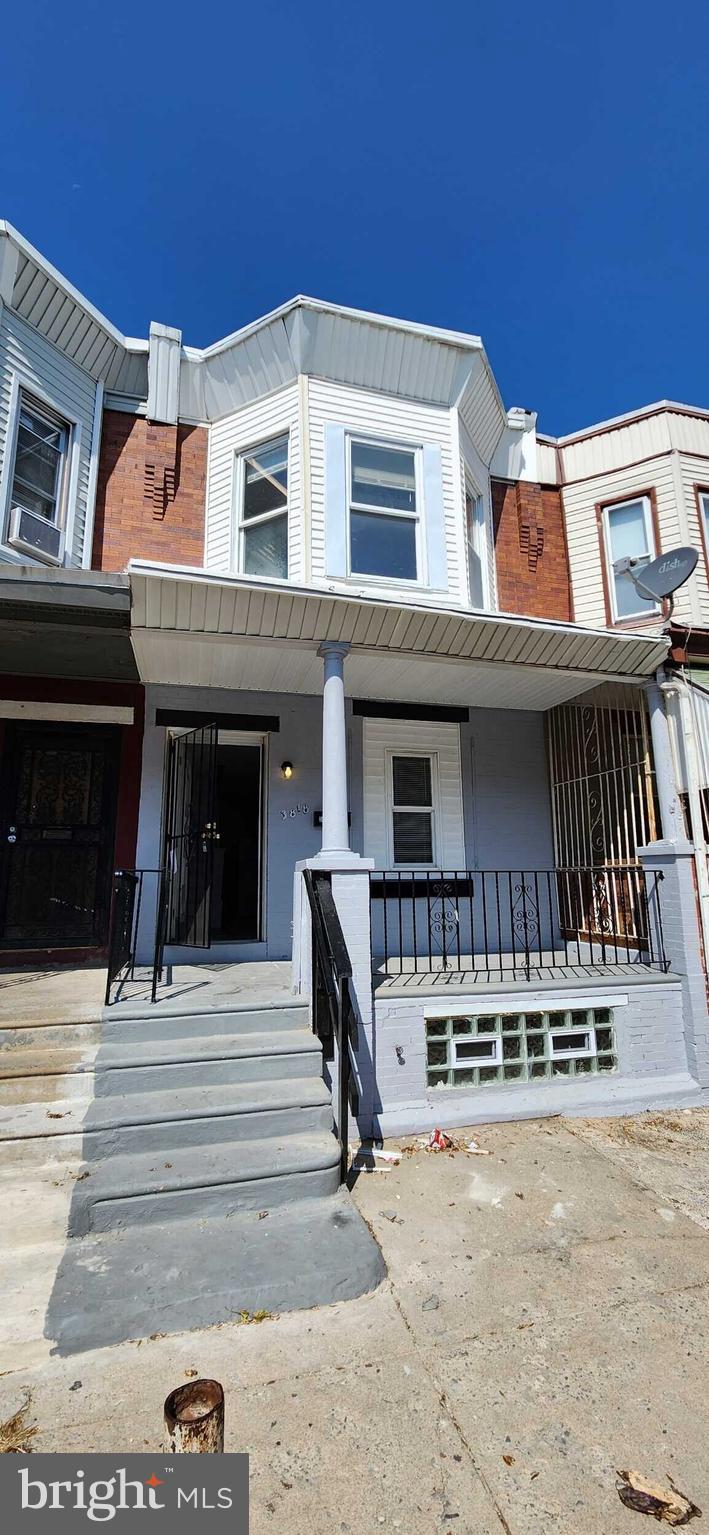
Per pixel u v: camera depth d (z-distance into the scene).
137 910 6.27
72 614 5.03
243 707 6.88
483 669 5.97
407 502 6.89
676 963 5.59
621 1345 2.59
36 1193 3.25
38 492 6.53
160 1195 3.23
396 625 5.20
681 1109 5.19
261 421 6.97
